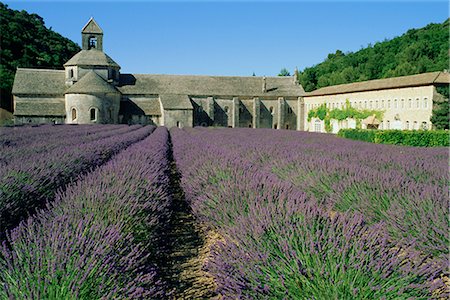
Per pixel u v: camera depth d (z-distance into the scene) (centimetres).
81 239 362
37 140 1692
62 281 296
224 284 343
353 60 8181
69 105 5412
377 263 309
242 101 6525
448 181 758
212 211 595
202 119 6325
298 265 315
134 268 369
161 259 536
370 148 1756
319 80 8025
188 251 567
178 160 1217
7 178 625
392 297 290
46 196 649
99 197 518
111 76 6022
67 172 823
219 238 600
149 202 573
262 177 688
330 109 5553
